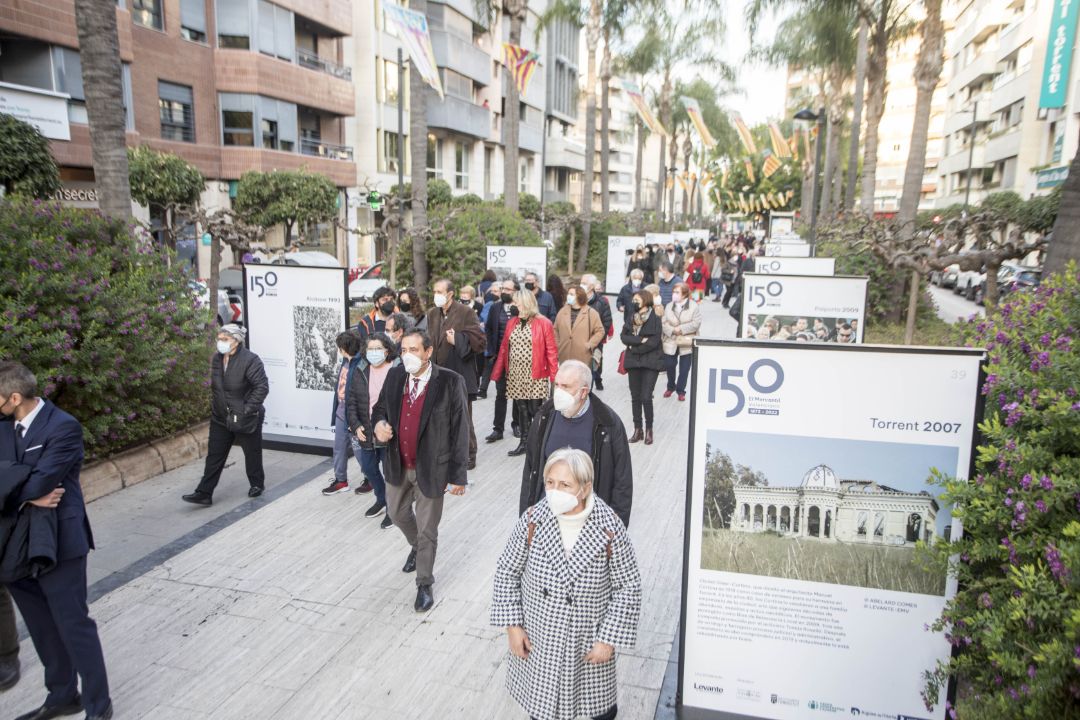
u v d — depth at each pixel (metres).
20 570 3.62
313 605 5.21
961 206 34.97
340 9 32.72
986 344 4.50
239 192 25.11
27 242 6.98
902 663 3.55
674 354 11.23
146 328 7.73
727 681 3.77
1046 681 2.44
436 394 5.07
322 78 31.42
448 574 5.68
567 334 9.20
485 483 7.62
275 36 28.72
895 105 79.62
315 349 8.64
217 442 6.96
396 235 17.08
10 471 3.51
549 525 3.21
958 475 3.42
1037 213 18.50
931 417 3.42
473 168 46.03
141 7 23.86
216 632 4.86
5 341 6.36
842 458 3.52
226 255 26.75
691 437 3.67
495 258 17.02
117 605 5.20
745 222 94.00
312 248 32.22
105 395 7.32
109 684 4.30
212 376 6.93
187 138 26.19
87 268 7.41
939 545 3.23
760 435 3.60
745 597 3.69
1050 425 3.16
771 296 9.47
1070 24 32.59
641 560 5.89
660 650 4.66
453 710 4.08
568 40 66.25
